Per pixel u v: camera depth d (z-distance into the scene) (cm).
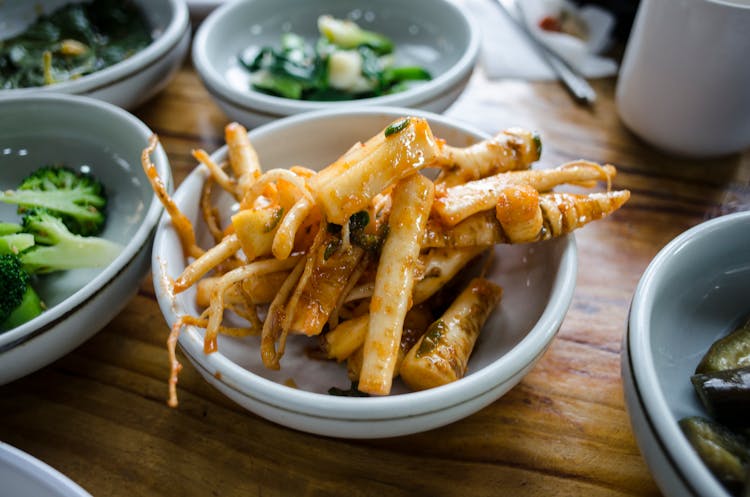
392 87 29
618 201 19
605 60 30
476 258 21
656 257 17
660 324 17
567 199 19
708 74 22
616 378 19
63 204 22
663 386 17
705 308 18
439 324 18
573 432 18
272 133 22
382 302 17
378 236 18
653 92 24
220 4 32
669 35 23
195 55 27
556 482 17
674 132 24
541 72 30
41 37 30
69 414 19
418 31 31
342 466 18
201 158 21
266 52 29
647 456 14
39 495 15
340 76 28
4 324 19
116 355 20
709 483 13
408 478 17
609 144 27
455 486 17
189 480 18
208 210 21
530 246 20
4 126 24
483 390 16
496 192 18
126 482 18
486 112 28
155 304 22
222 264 20
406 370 17
